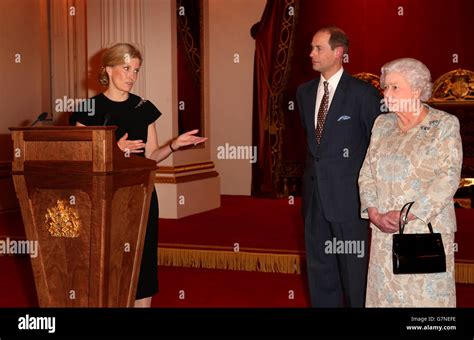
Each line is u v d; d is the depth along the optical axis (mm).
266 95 11992
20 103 10836
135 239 3795
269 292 6039
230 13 12430
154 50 9414
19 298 5797
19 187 3586
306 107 4566
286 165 11938
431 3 11055
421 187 3412
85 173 3422
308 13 11680
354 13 11430
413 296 3389
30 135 3541
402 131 3529
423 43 11109
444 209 3393
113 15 9500
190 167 9797
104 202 3428
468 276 6207
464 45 10906
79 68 11406
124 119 4176
